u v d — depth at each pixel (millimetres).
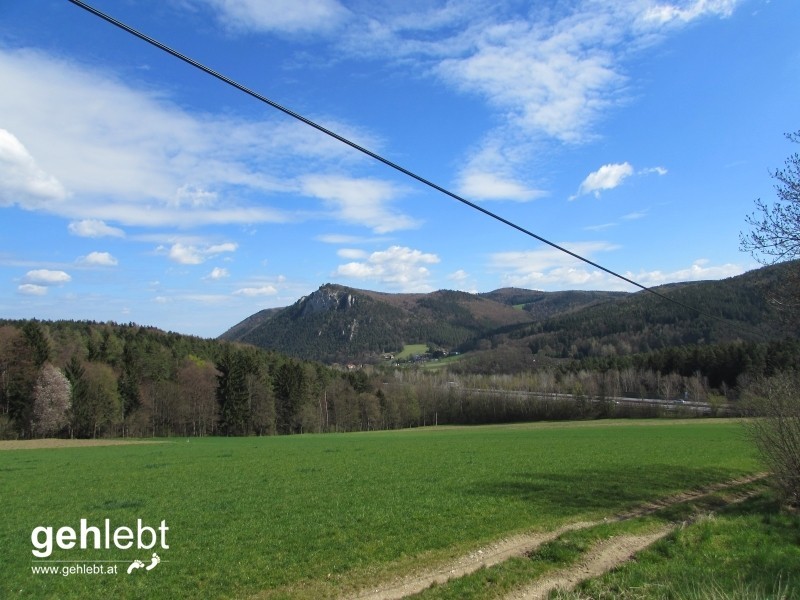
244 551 14430
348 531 16266
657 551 13828
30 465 38375
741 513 18703
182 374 102250
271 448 53219
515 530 16344
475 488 23859
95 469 34969
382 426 114500
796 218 15570
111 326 127438
